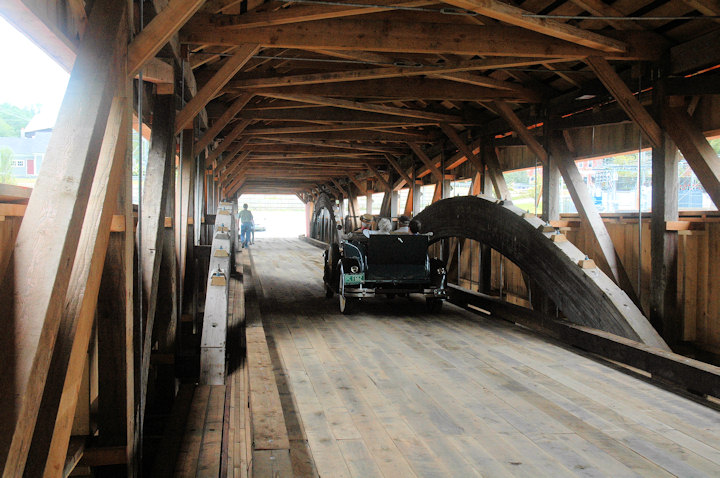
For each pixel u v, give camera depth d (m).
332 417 3.67
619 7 5.33
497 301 7.48
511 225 7.12
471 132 10.49
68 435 1.95
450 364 5.02
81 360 2.02
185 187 6.52
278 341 5.89
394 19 5.87
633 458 3.07
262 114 9.79
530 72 7.70
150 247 3.71
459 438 3.33
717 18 4.69
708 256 5.88
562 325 5.96
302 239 28.22
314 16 4.75
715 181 5.32
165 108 4.34
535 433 3.42
